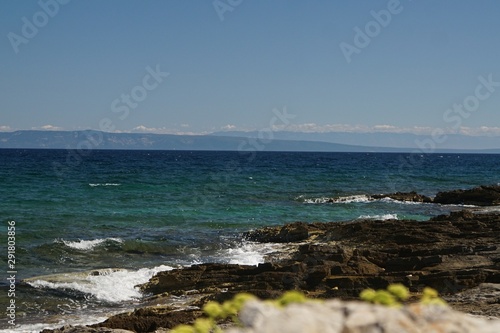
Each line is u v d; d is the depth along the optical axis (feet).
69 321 54.60
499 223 96.12
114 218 129.29
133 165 393.50
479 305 39.42
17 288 65.72
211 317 14.25
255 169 357.61
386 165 456.45
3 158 494.59
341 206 161.17
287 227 103.24
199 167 376.68
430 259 63.00
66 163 406.62
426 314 12.02
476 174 333.83
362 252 67.77
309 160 575.38
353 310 11.73
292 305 12.00
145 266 80.07
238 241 101.76
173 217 133.18
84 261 83.71
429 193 215.10
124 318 44.80
